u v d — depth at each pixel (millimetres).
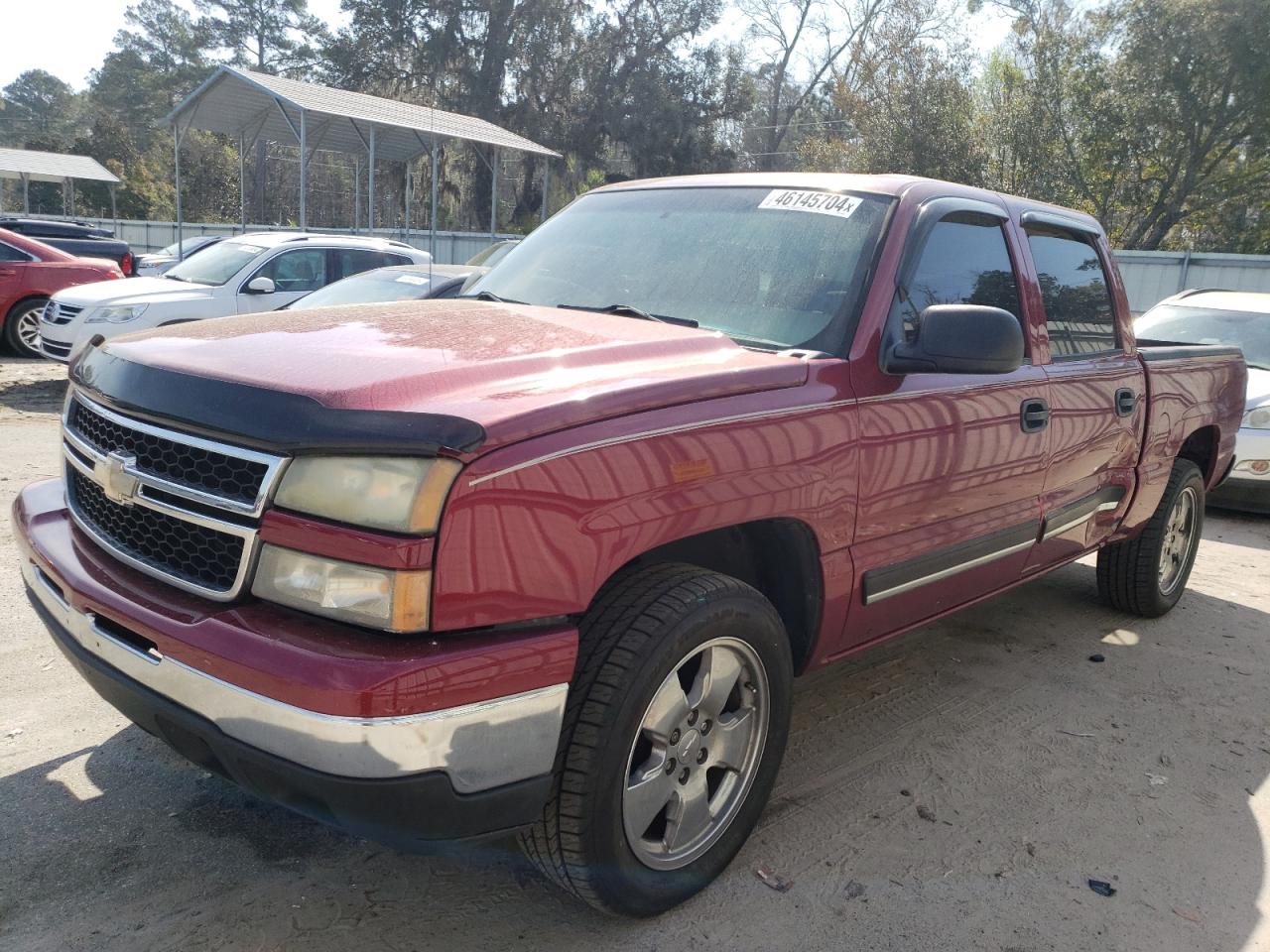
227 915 2496
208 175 55031
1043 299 3891
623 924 2559
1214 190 31031
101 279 13477
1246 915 2777
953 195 3488
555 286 3488
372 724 1896
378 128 22688
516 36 46188
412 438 1979
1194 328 9359
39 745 3238
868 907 2701
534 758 2133
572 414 2191
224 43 70625
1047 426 3711
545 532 2105
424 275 9203
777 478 2617
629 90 46656
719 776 2756
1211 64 29266
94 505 2543
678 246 3424
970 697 4164
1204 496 5516
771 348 2953
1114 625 5207
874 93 36156
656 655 2309
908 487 3088
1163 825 3232
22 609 4285
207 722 2072
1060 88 31781
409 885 2670
